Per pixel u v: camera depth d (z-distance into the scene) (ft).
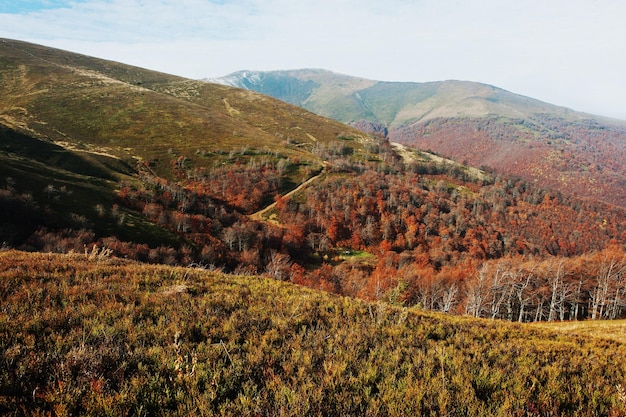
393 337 30.07
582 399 22.38
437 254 389.19
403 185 592.60
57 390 16.48
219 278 46.26
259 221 441.27
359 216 465.88
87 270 40.57
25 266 38.22
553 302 236.43
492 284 235.61
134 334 23.80
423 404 18.93
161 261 275.39
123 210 353.92
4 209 259.19
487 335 37.40
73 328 24.02
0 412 15.21
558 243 564.30
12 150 473.26
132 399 16.72
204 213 422.00
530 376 24.73
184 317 28.53
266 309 33.50
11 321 23.35
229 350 23.44
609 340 45.39
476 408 18.99
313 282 307.78
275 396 18.08
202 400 17.12
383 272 329.31
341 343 26.53
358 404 18.31
